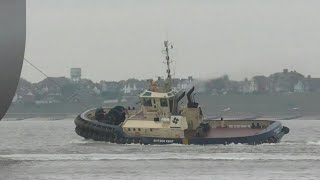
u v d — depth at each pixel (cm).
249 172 14600
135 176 13950
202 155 17975
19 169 15188
